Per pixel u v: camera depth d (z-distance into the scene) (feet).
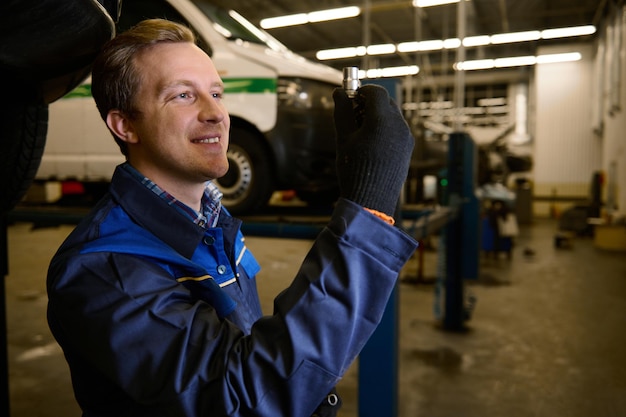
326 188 10.27
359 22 45.65
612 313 16.55
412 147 2.16
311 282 1.93
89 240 2.21
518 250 31.96
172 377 1.85
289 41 53.42
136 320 1.93
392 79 6.61
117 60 2.38
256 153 9.78
